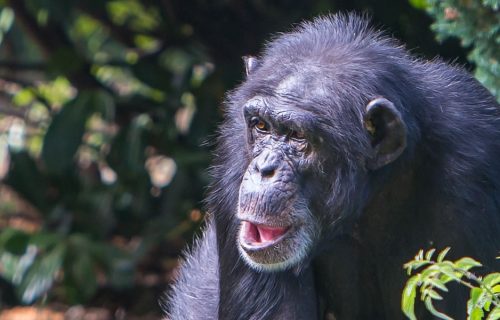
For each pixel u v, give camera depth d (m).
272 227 15.42
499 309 13.33
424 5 21.84
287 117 15.30
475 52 19.17
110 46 32.66
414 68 16.62
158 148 29.98
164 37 30.28
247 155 16.06
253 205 15.41
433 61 17.45
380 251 16.59
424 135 15.98
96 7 30.31
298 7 27.77
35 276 28.19
